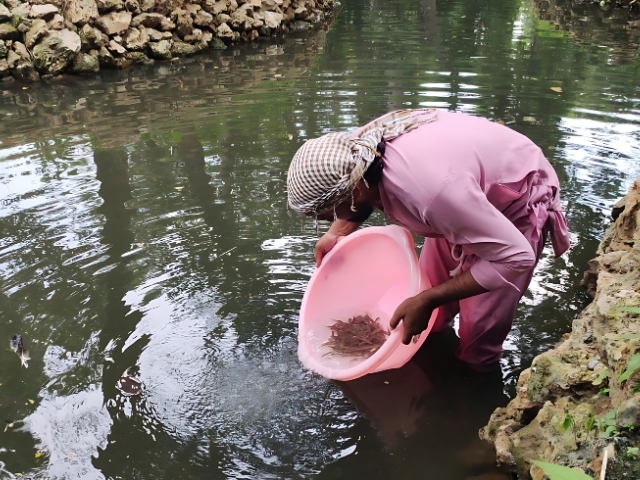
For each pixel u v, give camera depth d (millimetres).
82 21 7680
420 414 2244
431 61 7664
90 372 2428
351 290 2857
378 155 1870
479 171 1936
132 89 6754
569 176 4074
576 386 1922
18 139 5121
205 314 2816
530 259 1925
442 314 2727
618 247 2930
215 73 7461
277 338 2660
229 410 2256
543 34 9617
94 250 3320
